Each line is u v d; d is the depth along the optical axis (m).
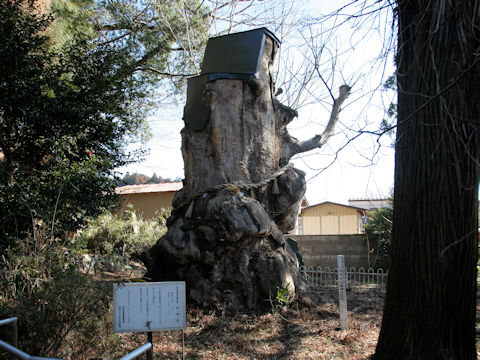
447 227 4.02
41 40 7.82
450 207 4.03
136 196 22.86
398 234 4.36
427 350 4.04
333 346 5.52
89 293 4.42
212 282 7.21
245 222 7.22
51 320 4.18
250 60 8.15
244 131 8.19
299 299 7.52
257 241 7.56
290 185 8.76
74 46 8.62
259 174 8.31
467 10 3.94
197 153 8.39
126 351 5.16
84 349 4.30
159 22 15.78
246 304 7.11
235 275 7.23
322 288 10.18
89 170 7.48
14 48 7.42
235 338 5.80
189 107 8.65
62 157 7.85
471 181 4.04
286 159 9.80
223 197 7.63
